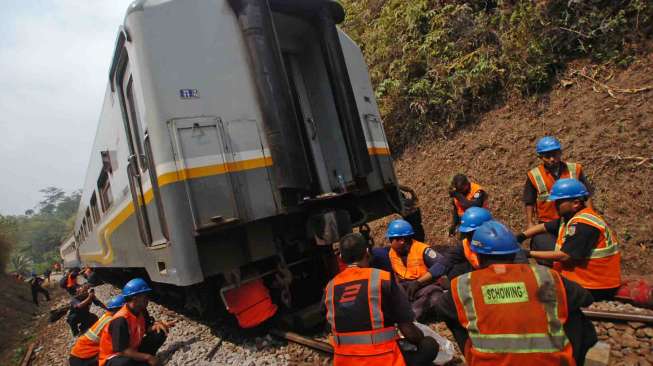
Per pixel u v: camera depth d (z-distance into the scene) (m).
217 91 3.83
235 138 3.82
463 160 6.70
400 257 4.05
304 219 4.50
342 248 2.43
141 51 3.58
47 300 18.16
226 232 3.83
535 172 4.22
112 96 4.98
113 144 5.36
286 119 3.93
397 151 8.40
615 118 5.14
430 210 6.68
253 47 3.98
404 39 8.26
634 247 4.29
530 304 1.77
